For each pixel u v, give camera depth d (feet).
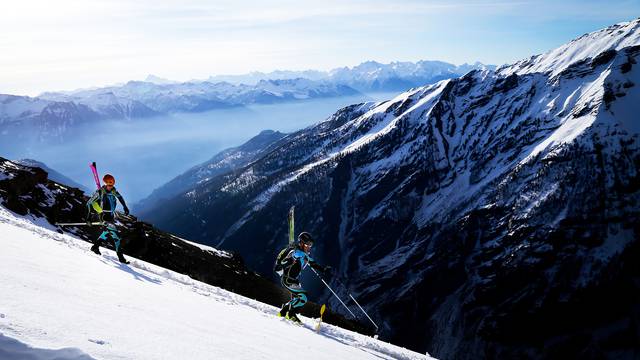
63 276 17.53
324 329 36.63
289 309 34.32
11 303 9.89
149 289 23.31
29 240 29.84
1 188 88.38
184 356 10.05
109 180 42.93
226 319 20.83
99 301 14.07
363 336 41.39
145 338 10.60
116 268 31.60
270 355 14.60
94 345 8.33
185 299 24.44
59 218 97.71
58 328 8.75
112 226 42.83
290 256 34.24
